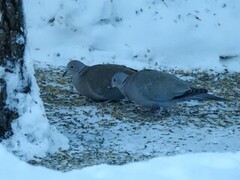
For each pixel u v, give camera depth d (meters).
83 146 8.32
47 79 11.88
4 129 7.71
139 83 9.92
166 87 9.88
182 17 13.72
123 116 10.05
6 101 7.67
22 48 7.73
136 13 13.55
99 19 13.36
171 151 8.20
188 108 10.70
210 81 12.50
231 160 6.61
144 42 13.42
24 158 7.59
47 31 13.29
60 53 13.05
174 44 13.52
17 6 7.57
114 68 10.78
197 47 13.65
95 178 6.00
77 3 13.32
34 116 7.78
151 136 8.98
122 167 6.34
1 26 7.54
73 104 10.66
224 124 9.83
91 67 10.83
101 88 10.66
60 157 7.75
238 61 13.73
